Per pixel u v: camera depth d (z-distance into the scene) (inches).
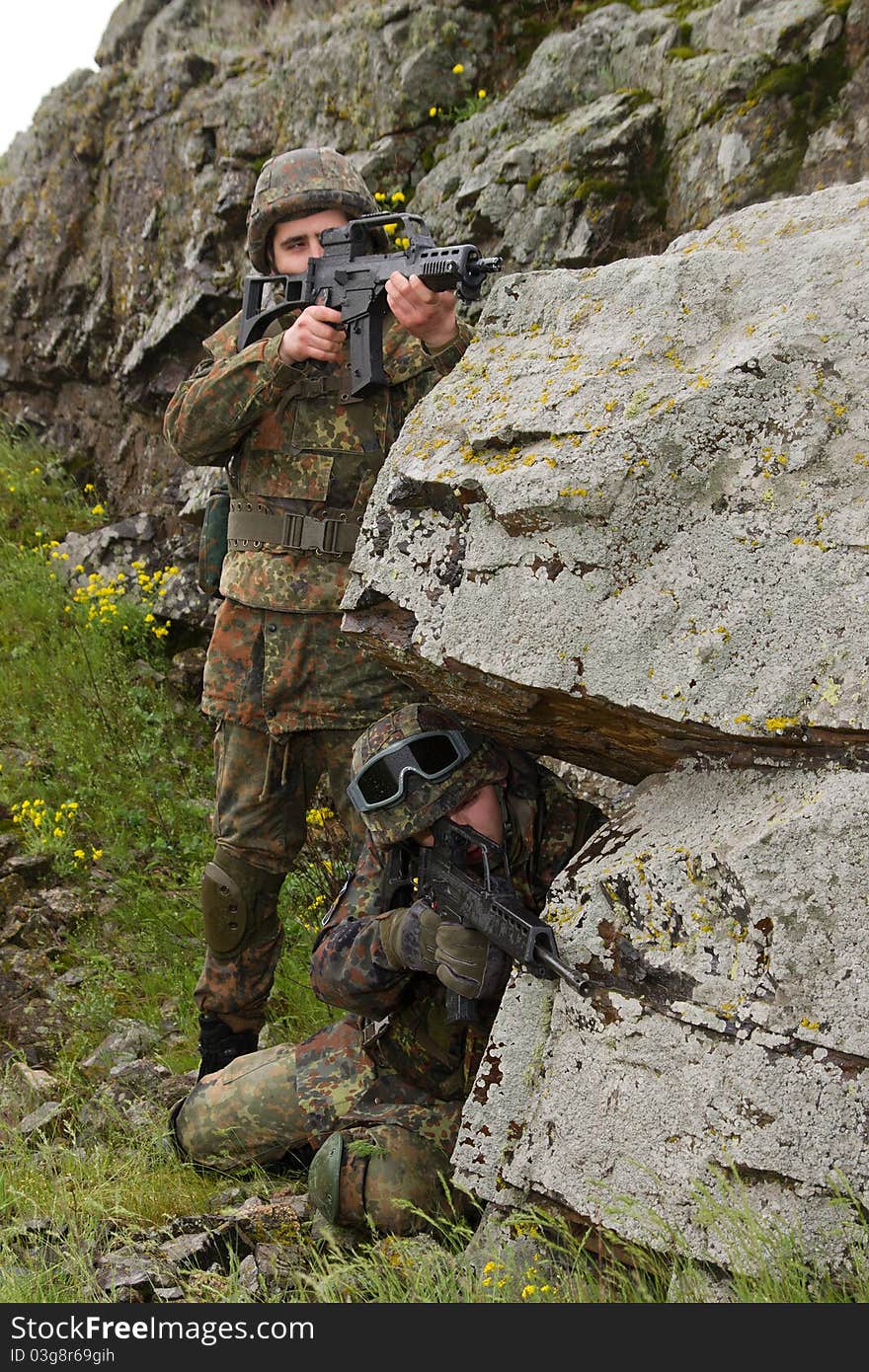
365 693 144.9
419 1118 120.4
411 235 132.4
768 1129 91.4
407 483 109.7
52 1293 107.4
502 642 104.6
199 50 299.7
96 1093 154.2
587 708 104.0
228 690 148.7
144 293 290.8
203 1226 119.0
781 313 97.9
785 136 190.7
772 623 94.0
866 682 90.0
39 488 311.9
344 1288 107.7
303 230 150.2
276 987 178.4
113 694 245.3
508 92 237.9
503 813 119.3
